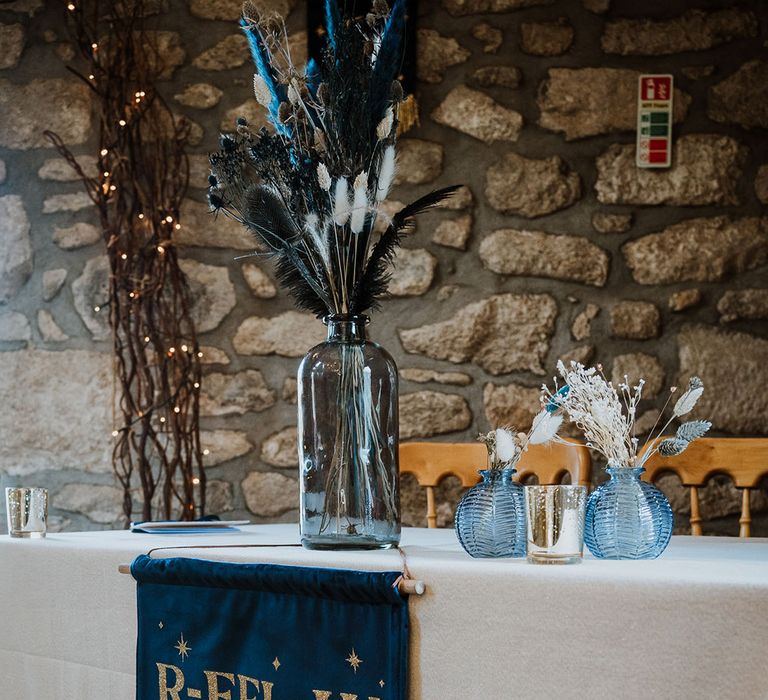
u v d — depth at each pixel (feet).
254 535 6.44
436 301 11.11
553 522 4.47
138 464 11.18
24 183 11.68
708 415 10.65
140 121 11.48
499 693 4.22
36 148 11.68
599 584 4.00
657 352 10.78
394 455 5.52
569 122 11.03
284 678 4.81
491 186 11.10
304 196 5.57
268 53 5.78
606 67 11.03
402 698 4.43
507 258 11.02
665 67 10.95
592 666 4.00
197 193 11.46
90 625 5.66
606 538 4.80
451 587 4.36
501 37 11.20
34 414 11.48
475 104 11.16
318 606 4.73
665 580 3.89
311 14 11.30
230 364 11.35
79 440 11.38
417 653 4.45
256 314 11.34
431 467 8.77
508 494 4.98
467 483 8.60
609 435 5.03
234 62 11.53
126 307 11.26
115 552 5.56
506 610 4.22
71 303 11.50
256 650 4.92
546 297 10.94
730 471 7.68
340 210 5.37
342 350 5.49
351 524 5.33
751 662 3.71
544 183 11.02
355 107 5.53
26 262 11.61
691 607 3.82
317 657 4.71
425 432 11.02
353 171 5.55
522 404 10.89
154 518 11.19
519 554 4.96
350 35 5.62
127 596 5.50
